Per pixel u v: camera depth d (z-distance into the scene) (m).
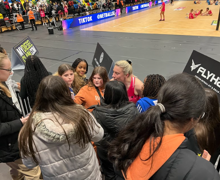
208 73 2.57
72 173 1.27
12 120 1.68
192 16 16.58
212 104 1.40
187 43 8.98
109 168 1.94
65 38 11.24
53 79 1.20
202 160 0.77
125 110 1.60
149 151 0.81
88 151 1.30
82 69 3.20
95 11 21.70
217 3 27.23
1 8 15.11
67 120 1.12
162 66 6.41
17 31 14.20
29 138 1.11
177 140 0.78
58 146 1.16
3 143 1.64
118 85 1.67
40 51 8.67
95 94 2.41
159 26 14.01
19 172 2.21
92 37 11.24
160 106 0.82
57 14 18.41
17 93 2.74
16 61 6.28
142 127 0.84
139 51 8.16
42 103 1.19
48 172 1.23
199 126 1.43
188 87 0.78
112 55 7.81
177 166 0.75
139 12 23.28
